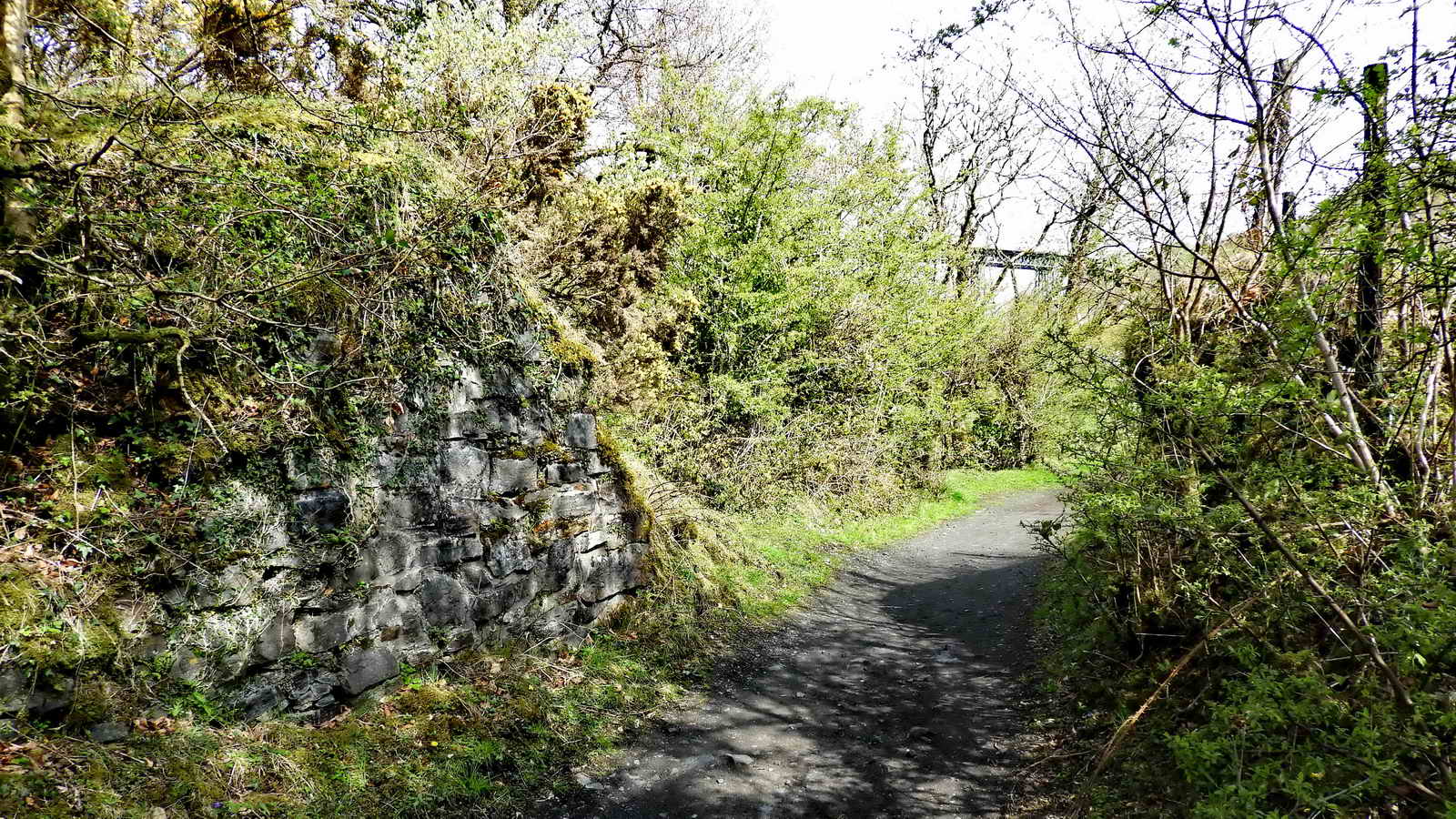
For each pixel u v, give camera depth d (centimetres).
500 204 672
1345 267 317
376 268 501
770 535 1100
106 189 418
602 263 846
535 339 657
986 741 518
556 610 639
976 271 2023
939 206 2069
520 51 812
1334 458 354
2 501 352
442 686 510
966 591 980
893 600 955
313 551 450
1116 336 595
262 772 379
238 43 601
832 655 717
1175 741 324
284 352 457
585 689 575
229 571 408
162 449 399
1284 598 345
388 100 704
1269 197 393
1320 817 275
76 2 495
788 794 453
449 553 540
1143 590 496
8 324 373
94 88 489
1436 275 288
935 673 662
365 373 495
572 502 671
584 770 479
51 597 342
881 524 1399
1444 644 258
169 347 412
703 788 461
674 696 603
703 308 1181
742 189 1210
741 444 1215
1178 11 388
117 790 325
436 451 539
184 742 366
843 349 1433
